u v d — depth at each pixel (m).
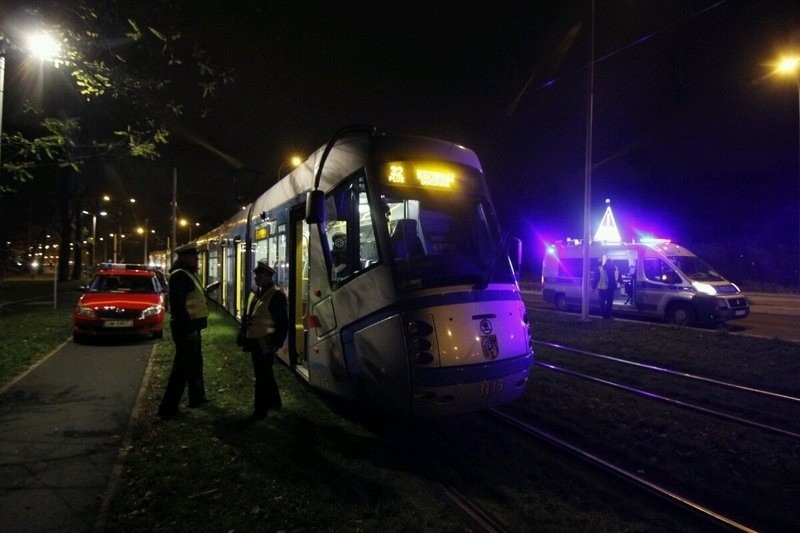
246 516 4.22
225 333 13.54
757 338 12.34
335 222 6.82
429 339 5.47
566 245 20.69
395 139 6.54
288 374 9.15
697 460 5.55
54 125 5.78
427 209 6.28
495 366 5.66
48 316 17.83
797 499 4.72
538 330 14.61
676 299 15.49
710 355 10.53
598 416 6.90
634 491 4.88
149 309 12.32
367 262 6.10
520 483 5.00
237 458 5.34
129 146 6.21
